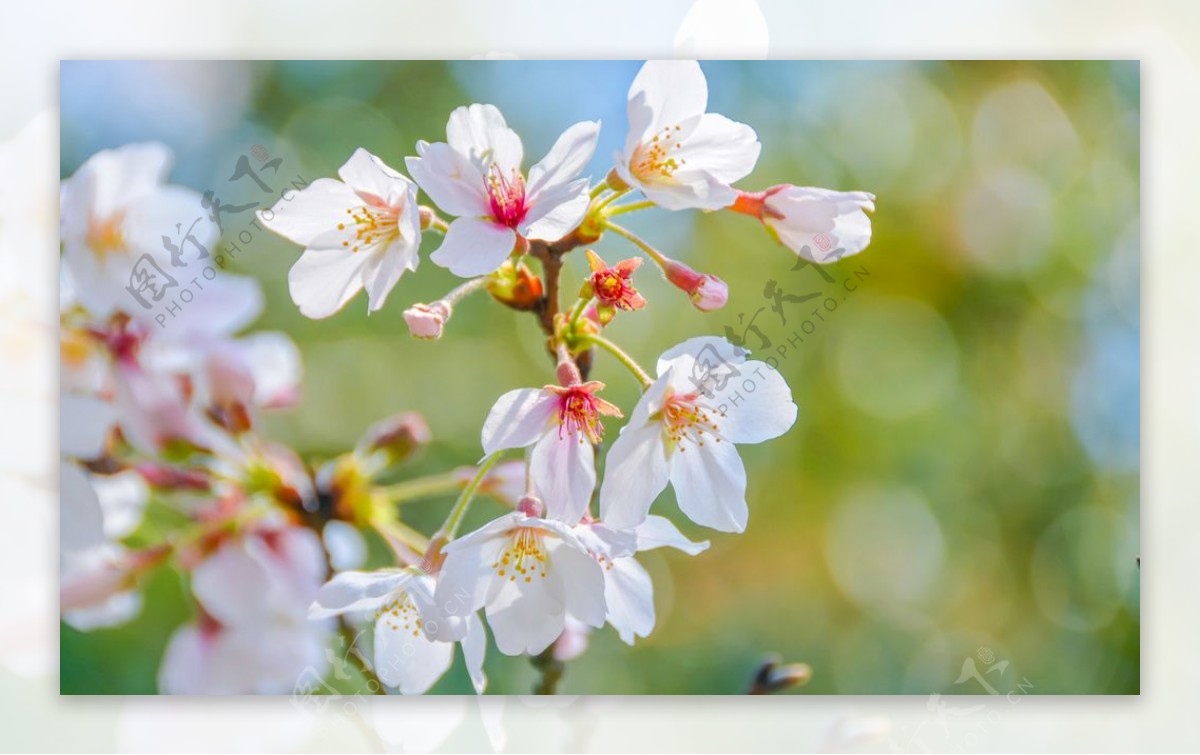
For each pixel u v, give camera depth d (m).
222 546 0.56
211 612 0.56
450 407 0.74
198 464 0.56
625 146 0.54
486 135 0.54
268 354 0.59
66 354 0.56
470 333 0.76
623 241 0.71
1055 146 0.73
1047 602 0.74
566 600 0.54
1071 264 0.74
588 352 0.55
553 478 0.54
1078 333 0.74
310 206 0.55
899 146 0.76
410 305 0.74
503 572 0.54
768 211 0.56
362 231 0.55
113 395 0.56
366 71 0.71
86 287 0.56
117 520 0.57
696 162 0.55
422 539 0.57
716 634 0.77
